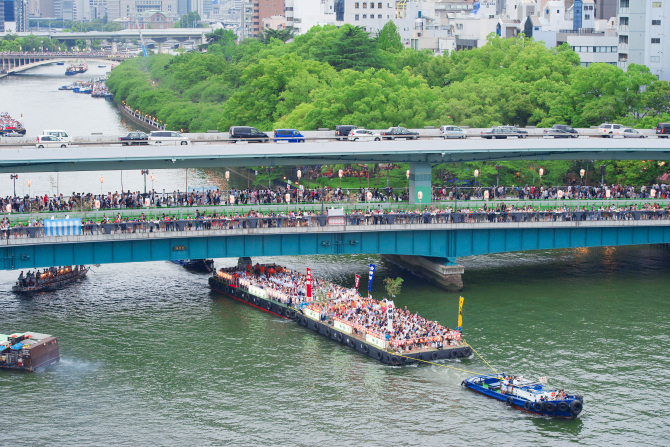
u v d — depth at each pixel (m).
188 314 127.88
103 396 99.12
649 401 97.81
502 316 126.12
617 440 89.25
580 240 145.25
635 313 127.94
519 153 153.50
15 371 106.38
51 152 129.00
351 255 165.00
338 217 137.38
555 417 94.12
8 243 123.81
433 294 137.50
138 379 103.69
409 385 102.38
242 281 136.12
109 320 124.38
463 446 87.81
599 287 142.38
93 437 89.62
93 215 132.38
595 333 119.00
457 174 181.50
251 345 114.94
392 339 110.56
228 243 135.25
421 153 144.62
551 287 142.12
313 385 102.19
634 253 168.25
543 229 143.88
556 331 119.75
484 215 140.75
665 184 174.75
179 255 133.62
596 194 162.50
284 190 166.12
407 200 157.38
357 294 127.31
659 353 111.69
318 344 115.75
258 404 97.19
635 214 144.62
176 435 90.06
